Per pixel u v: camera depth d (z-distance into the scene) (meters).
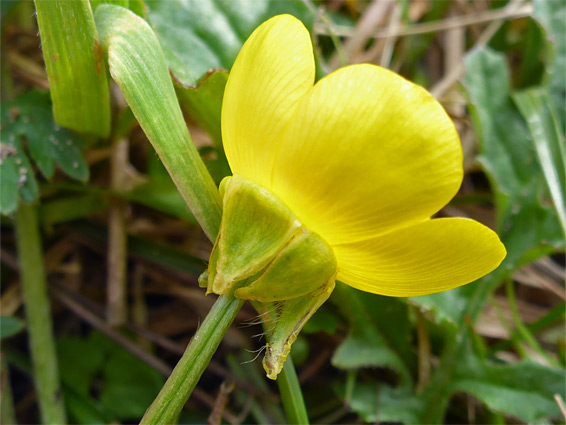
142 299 0.11
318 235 0.07
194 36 0.09
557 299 0.12
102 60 0.08
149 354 0.10
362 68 0.06
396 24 0.13
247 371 0.10
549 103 0.10
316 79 0.10
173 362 0.11
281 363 0.07
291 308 0.07
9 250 0.10
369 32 0.12
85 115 0.09
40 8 0.08
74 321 0.11
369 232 0.07
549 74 0.10
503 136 0.10
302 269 0.07
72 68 0.08
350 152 0.06
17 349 0.10
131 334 0.10
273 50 0.07
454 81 0.13
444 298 0.09
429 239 0.07
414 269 0.07
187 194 0.08
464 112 0.13
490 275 0.10
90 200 0.10
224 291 0.07
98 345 0.10
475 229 0.07
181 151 0.08
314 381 0.10
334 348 0.10
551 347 0.11
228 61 0.09
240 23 0.09
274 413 0.10
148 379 0.10
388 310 0.09
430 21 0.13
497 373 0.09
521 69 0.13
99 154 0.10
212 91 0.09
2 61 0.10
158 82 0.08
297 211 0.07
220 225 0.07
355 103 0.06
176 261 0.10
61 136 0.09
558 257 0.12
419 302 0.09
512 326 0.11
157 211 0.11
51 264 0.11
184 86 0.09
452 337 0.09
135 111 0.08
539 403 0.09
